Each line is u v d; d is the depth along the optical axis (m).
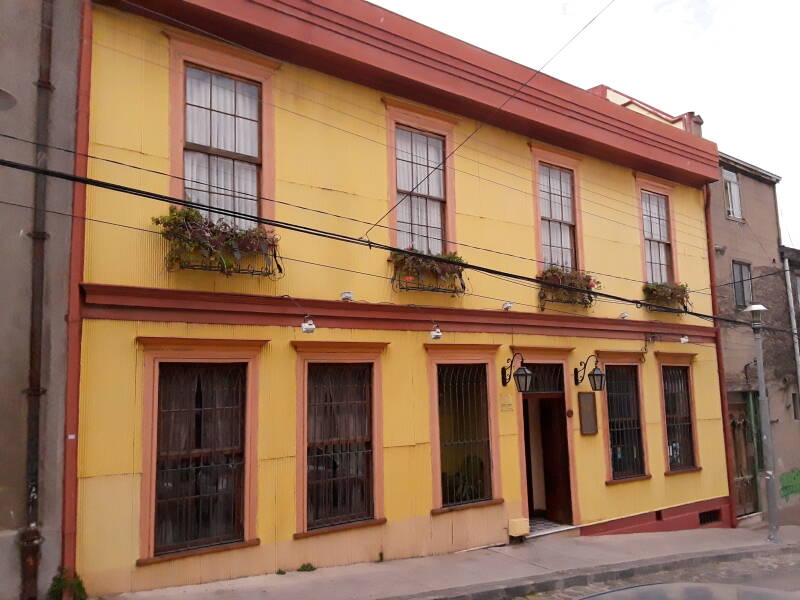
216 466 8.12
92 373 7.27
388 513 9.39
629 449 12.95
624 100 17.25
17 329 6.87
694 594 3.27
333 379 9.30
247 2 8.60
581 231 12.70
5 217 6.94
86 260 7.38
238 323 8.36
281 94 9.12
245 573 8.05
